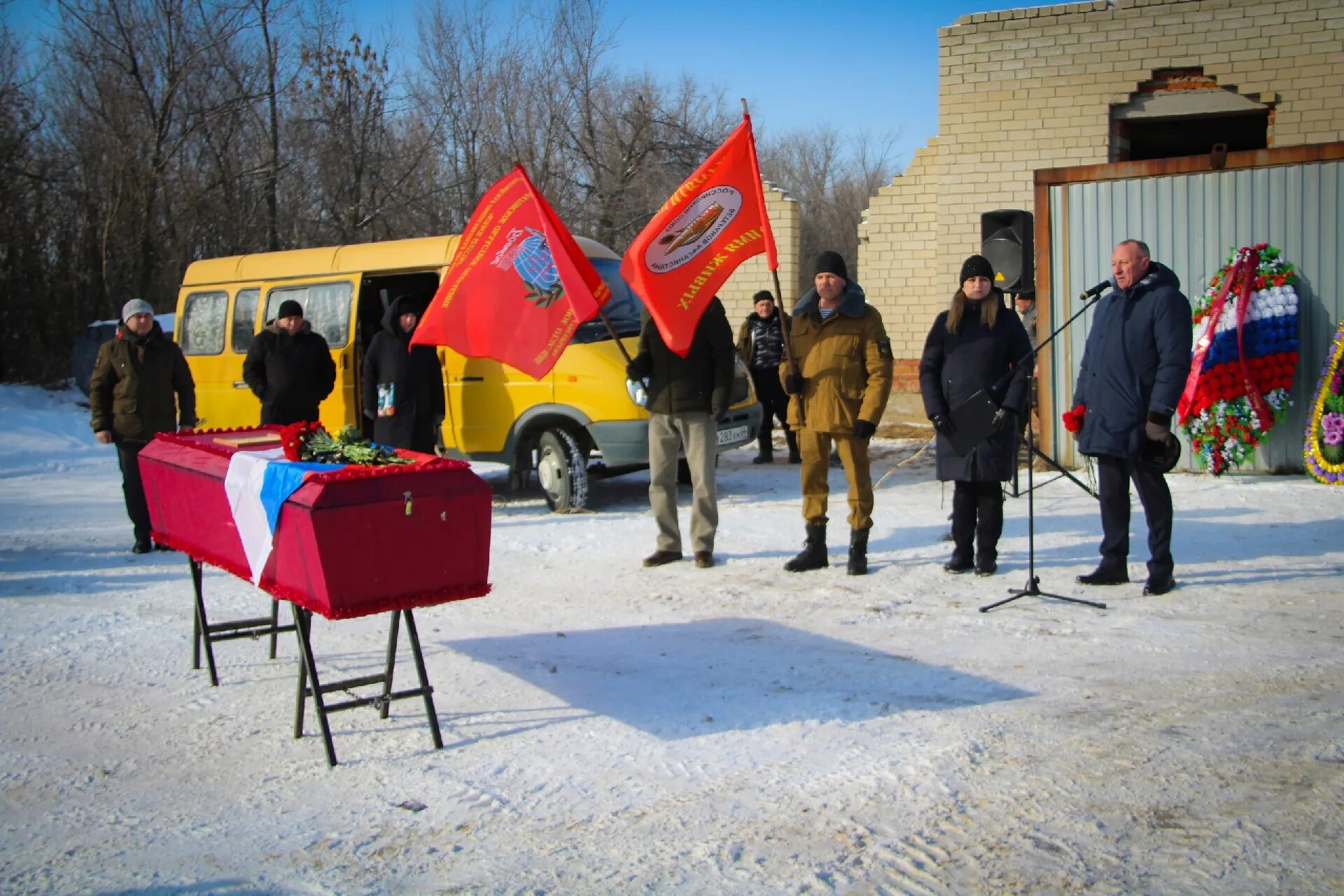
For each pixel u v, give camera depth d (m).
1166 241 11.14
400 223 25.25
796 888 3.49
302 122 24.72
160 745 4.91
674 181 27.08
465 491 4.57
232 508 5.00
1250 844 3.66
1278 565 7.25
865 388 7.38
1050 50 15.02
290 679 5.75
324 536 4.25
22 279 21.27
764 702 5.14
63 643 6.50
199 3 23.42
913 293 17.00
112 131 22.22
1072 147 15.05
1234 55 14.27
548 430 10.23
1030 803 4.01
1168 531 6.68
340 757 4.69
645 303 7.29
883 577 7.36
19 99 21.75
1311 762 4.27
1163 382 6.43
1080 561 7.60
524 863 3.72
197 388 12.34
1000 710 4.91
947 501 10.10
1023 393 6.96
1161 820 3.85
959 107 15.48
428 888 3.57
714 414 7.68
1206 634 5.89
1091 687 5.16
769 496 10.82
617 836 3.89
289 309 9.48
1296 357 10.44
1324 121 13.97
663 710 5.10
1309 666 5.35
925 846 3.73
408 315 9.77
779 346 12.86
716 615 6.65
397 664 5.92
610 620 6.64
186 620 6.95
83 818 4.19
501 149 25.44
